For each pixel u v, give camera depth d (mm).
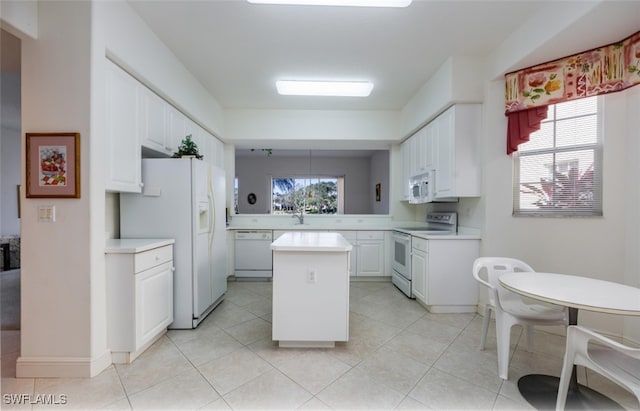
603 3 1646
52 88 1727
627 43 1978
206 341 2215
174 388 1633
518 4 2008
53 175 1728
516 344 2184
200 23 2199
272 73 3010
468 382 1710
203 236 2586
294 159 7078
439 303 2826
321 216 4469
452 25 2244
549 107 2438
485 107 2697
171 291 2348
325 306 2074
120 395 1573
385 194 5891
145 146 2320
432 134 3217
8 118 4332
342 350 2082
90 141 1734
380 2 1852
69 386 1644
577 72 2195
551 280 1698
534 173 2520
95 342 1764
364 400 1545
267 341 2223
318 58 2723
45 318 1732
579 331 1302
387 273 4035
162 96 2545
